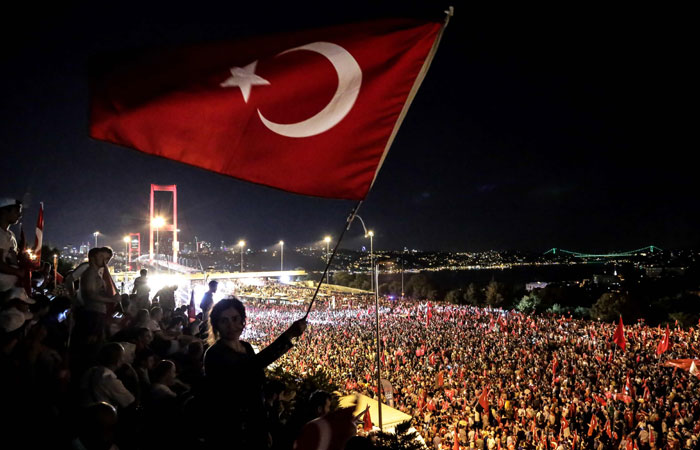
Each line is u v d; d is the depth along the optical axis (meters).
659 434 22.64
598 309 76.19
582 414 25.47
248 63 4.58
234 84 4.53
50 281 13.46
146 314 11.53
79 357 8.11
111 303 9.72
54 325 8.38
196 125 4.48
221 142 4.54
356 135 4.70
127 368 7.39
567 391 29.62
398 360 40.84
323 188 4.66
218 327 4.08
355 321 68.00
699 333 48.28
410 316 71.31
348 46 4.74
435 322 64.69
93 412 4.67
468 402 28.92
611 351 41.16
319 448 3.60
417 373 37.03
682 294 76.88
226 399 3.89
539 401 28.05
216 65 4.58
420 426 24.88
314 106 4.68
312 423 3.67
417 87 4.78
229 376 3.93
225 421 3.85
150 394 6.68
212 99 4.50
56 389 6.47
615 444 22.06
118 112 4.34
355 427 3.73
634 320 71.62
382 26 4.79
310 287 126.06
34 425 5.72
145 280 15.18
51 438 5.67
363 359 42.28
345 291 121.62
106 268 9.12
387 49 4.76
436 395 30.41
